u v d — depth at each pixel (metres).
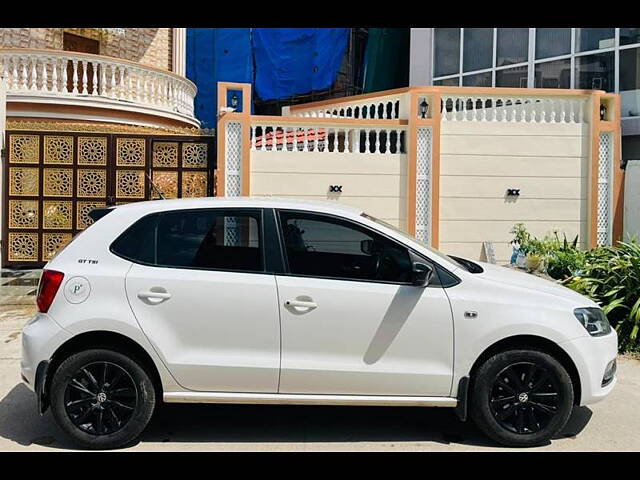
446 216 10.68
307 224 4.40
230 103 12.45
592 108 10.74
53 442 4.37
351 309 4.20
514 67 14.33
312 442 4.40
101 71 13.89
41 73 13.55
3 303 8.77
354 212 4.52
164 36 18.94
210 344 4.20
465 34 15.18
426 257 4.35
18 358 6.38
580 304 4.41
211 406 5.14
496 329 4.20
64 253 4.34
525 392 4.27
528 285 4.48
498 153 10.73
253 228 4.38
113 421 4.21
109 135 11.31
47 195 11.32
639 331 6.90
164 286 4.20
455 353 4.22
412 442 4.41
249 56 19.08
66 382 4.18
